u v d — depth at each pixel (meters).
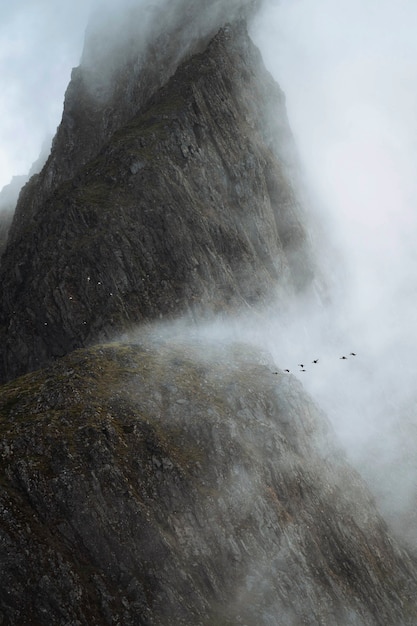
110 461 109.88
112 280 152.88
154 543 106.75
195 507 112.88
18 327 155.00
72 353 128.88
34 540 100.81
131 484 110.44
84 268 154.62
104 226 157.25
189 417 121.62
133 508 107.62
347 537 128.88
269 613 110.31
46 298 154.62
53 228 161.88
